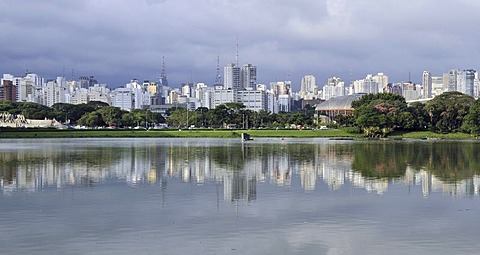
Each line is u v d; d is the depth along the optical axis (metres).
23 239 28.98
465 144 125.94
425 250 26.77
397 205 38.50
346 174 58.38
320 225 32.09
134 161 75.44
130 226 31.92
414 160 76.94
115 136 179.25
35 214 35.56
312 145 122.00
